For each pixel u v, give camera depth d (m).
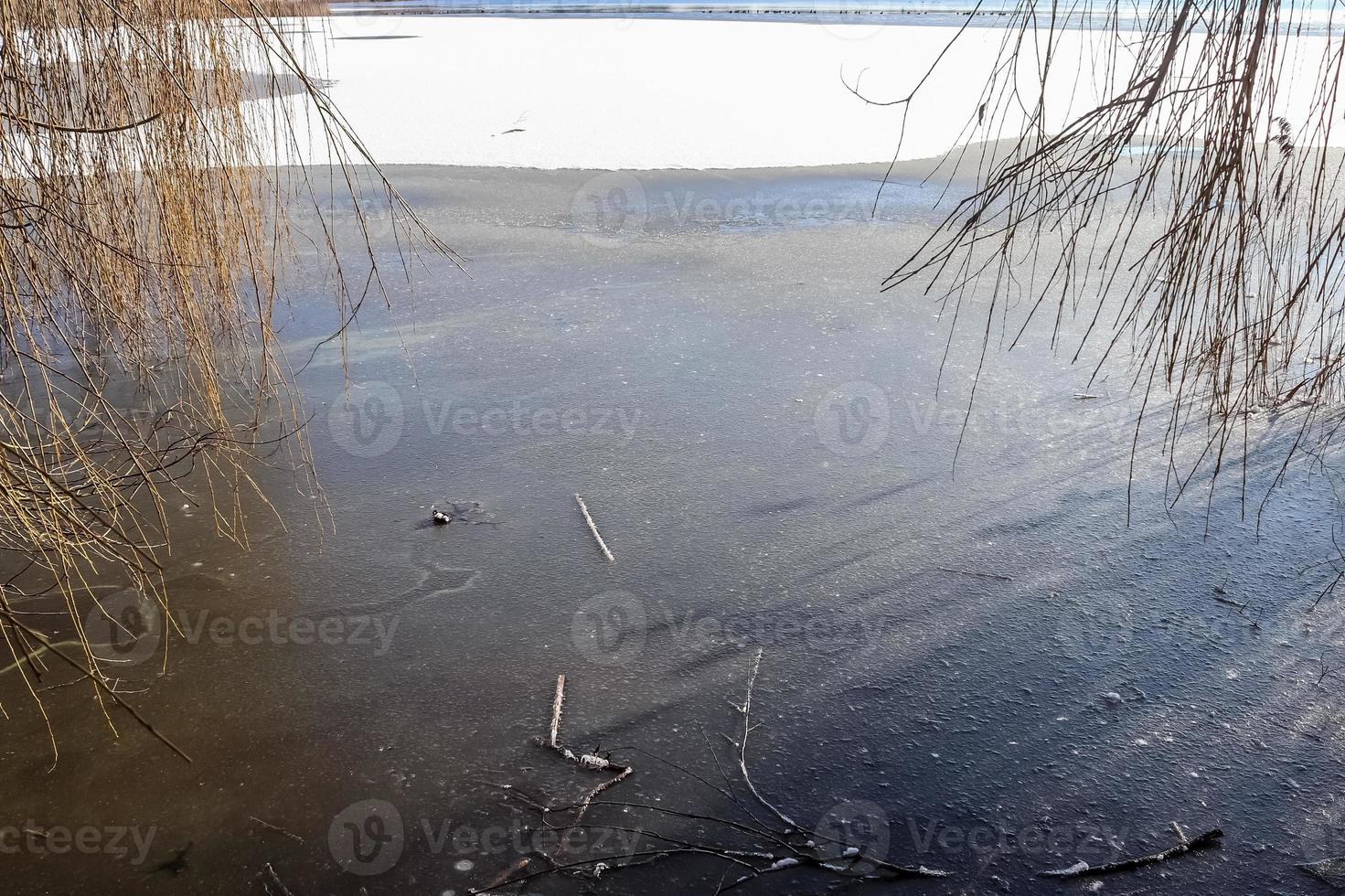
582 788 2.04
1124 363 4.04
